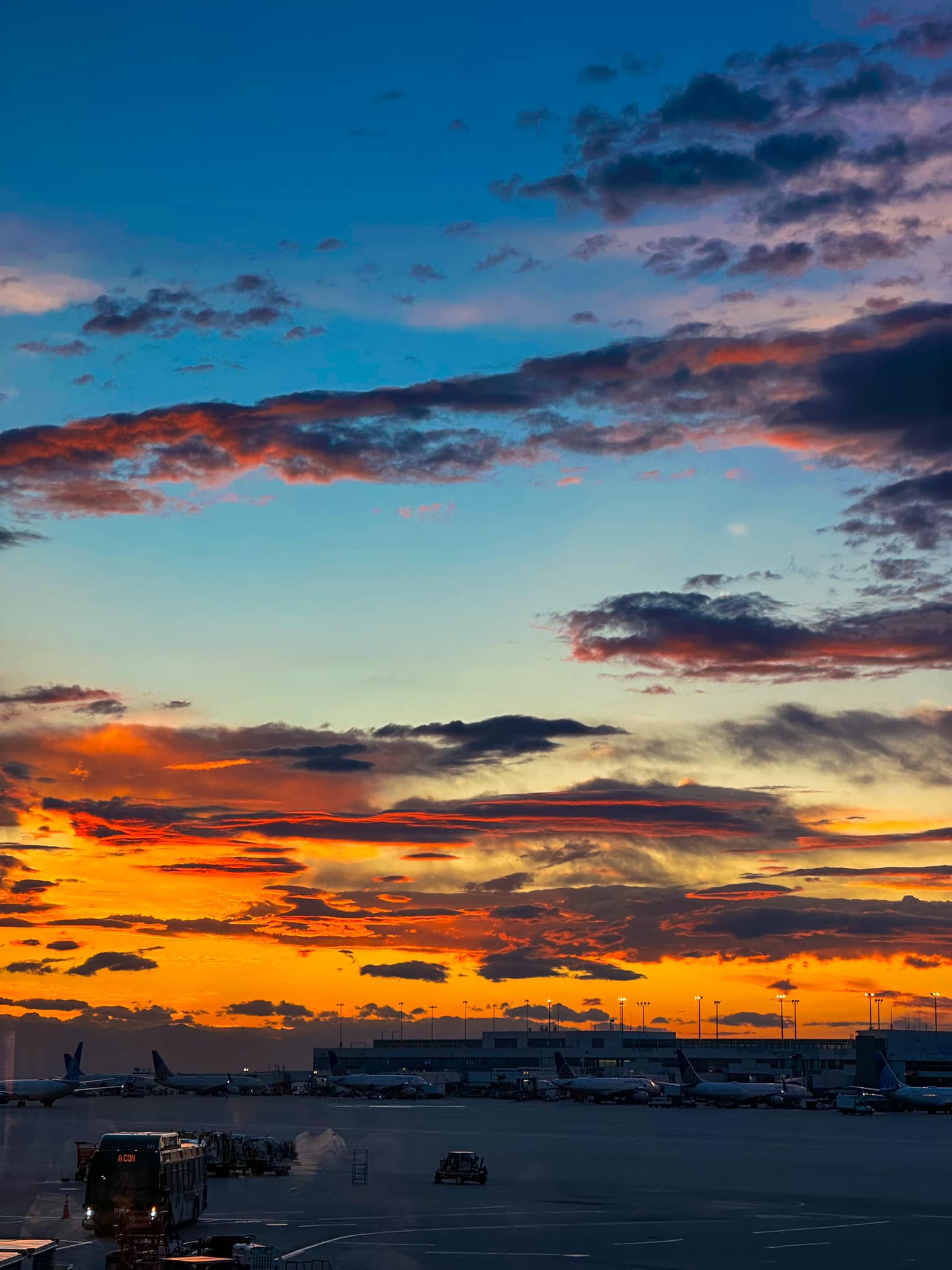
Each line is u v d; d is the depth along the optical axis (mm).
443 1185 121750
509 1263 74062
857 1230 92688
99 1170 77688
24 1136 199500
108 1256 69812
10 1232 84312
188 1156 85688
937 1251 82125
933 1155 174250
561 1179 131000
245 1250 63094
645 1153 171750
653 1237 87562
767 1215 101875
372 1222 91688
